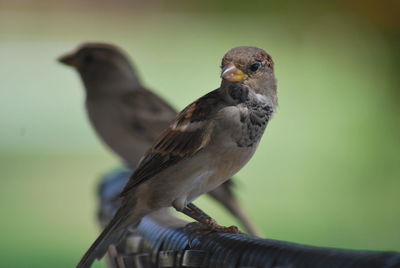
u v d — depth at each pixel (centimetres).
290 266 268
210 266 324
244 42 3006
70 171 1825
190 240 353
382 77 1209
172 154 451
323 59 2366
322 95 2231
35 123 2423
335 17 1981
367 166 1216
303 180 1534
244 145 439
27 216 1355
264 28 2988
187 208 460
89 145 2177
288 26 2453
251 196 1440
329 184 1398
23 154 2069
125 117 854
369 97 1369
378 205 1209
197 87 2752
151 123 851
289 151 1841
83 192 1573
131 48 3144
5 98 2631
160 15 3359
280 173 1625
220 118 434
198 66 2966
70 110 2572
